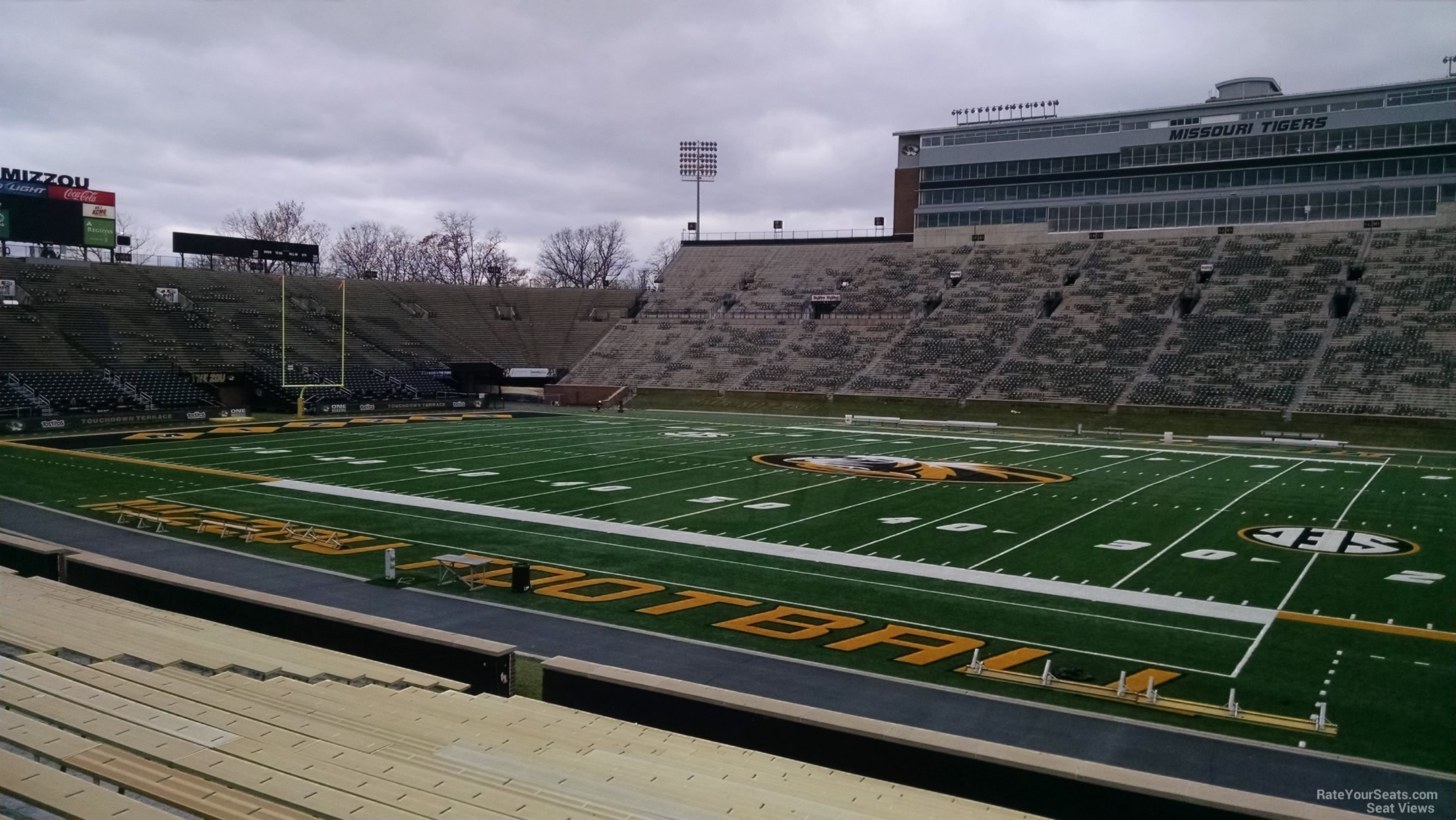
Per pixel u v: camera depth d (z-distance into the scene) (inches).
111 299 2498.8
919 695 569.0
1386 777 460.8
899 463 1553.9
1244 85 2827.3
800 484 1331.2
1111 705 553.9
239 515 1088.2
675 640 669.3
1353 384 2050.9
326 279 3029.0
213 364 2422.5
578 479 1366.9
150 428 1988.2
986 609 746.8
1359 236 2496.3
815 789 347.9
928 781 380.5
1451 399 1934.1
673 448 1743.4
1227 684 588.4
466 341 3048.7
